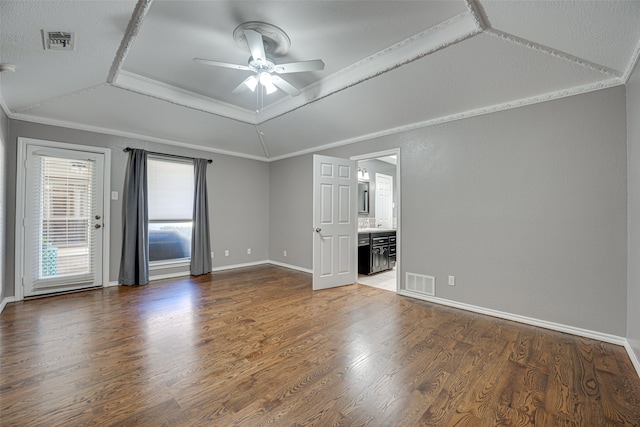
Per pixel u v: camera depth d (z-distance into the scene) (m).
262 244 6.05
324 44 2.67
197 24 2.36
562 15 1.77
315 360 2.17
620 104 2.44
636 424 1.52
